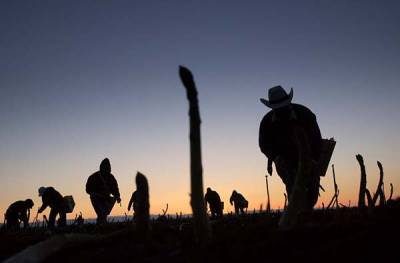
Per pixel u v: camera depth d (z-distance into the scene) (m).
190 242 5.06
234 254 4.04
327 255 3.65
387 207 6.37
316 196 6.79
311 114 7.27
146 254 4.91
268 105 7.33
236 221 8.29
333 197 7.61
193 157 4.59
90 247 5.74
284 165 7.13
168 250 4.94
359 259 3.53
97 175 13.34
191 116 4.57
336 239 4.20
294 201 5.10
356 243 3.82
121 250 5.26
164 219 12.90
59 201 15.35
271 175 7.57
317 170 6.82
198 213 4.62
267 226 5.82
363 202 6.31
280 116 7.20
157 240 5.68
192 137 4.57
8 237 9.57
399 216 4.93
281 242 4.20
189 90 4.55
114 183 13.55
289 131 7.09
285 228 4.86
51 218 15.36
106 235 5.97
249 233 5.04
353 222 4.82
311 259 3.64
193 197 4.63
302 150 5.27
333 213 6.68
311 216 5.62
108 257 4.98
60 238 5.47
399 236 3.87
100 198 13.26
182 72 4.51
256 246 4.18
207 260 4.07
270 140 7.34
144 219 5.65
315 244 4.15
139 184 5.73
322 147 7.14
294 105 7.34
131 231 5.95
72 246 5.57
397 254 3.52
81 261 4.96
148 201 5.71
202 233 4.63
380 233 4.02
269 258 3.86
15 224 18.56
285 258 3.75
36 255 5.00
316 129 7.10
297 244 4.20
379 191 7.07
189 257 4.30
